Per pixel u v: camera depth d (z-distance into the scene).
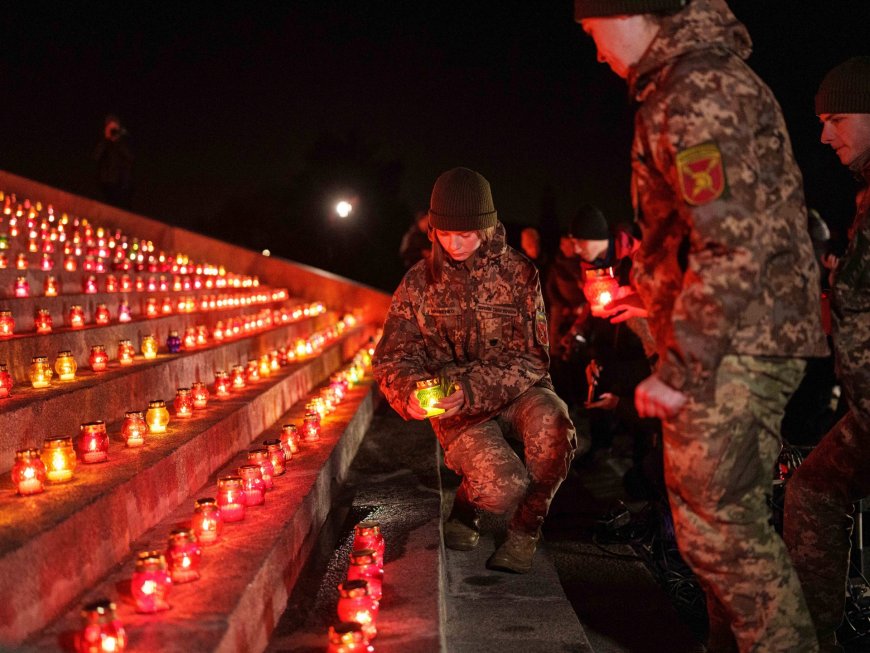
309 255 30.80
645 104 2.82
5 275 6.21
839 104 3.66
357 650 2.82
